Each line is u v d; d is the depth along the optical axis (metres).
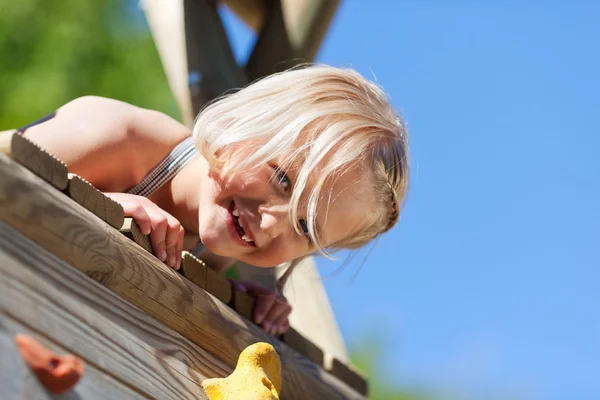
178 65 3.59
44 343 1.87
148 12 3.71
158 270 2.32
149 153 2.76
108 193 2.53
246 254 2.66
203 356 2.50
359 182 2.68
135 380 2.12
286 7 3.69
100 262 2.08
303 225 2.64
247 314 2.90
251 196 2.59
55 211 1.97
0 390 1.74
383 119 2.78
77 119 2.64
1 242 1.84
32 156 1.95
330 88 2.70
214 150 2.60
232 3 3.76
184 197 2.78
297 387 3.05
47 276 1.93
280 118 2.60
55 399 1.85
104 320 2.08
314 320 3.74
